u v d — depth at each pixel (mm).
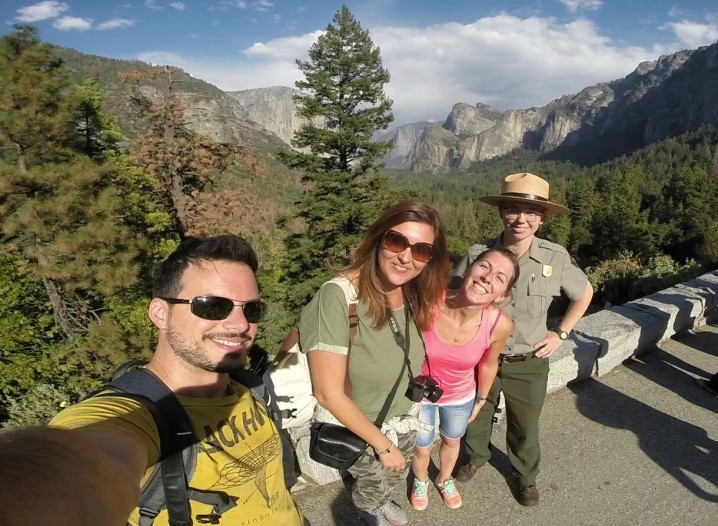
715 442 3094
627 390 3715
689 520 2471
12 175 10273
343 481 2623
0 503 471
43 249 10914
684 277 9719
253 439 1248
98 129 17219
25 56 10633
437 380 2174
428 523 2424
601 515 2496
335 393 1590
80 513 553
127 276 11586
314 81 19562
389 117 20922
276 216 21672
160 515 1075
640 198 63375
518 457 2537
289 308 20047
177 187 21500
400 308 1792
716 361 4246
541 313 2398
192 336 1131
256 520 1247
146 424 1019
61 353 11742
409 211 1602
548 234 57906
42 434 617
